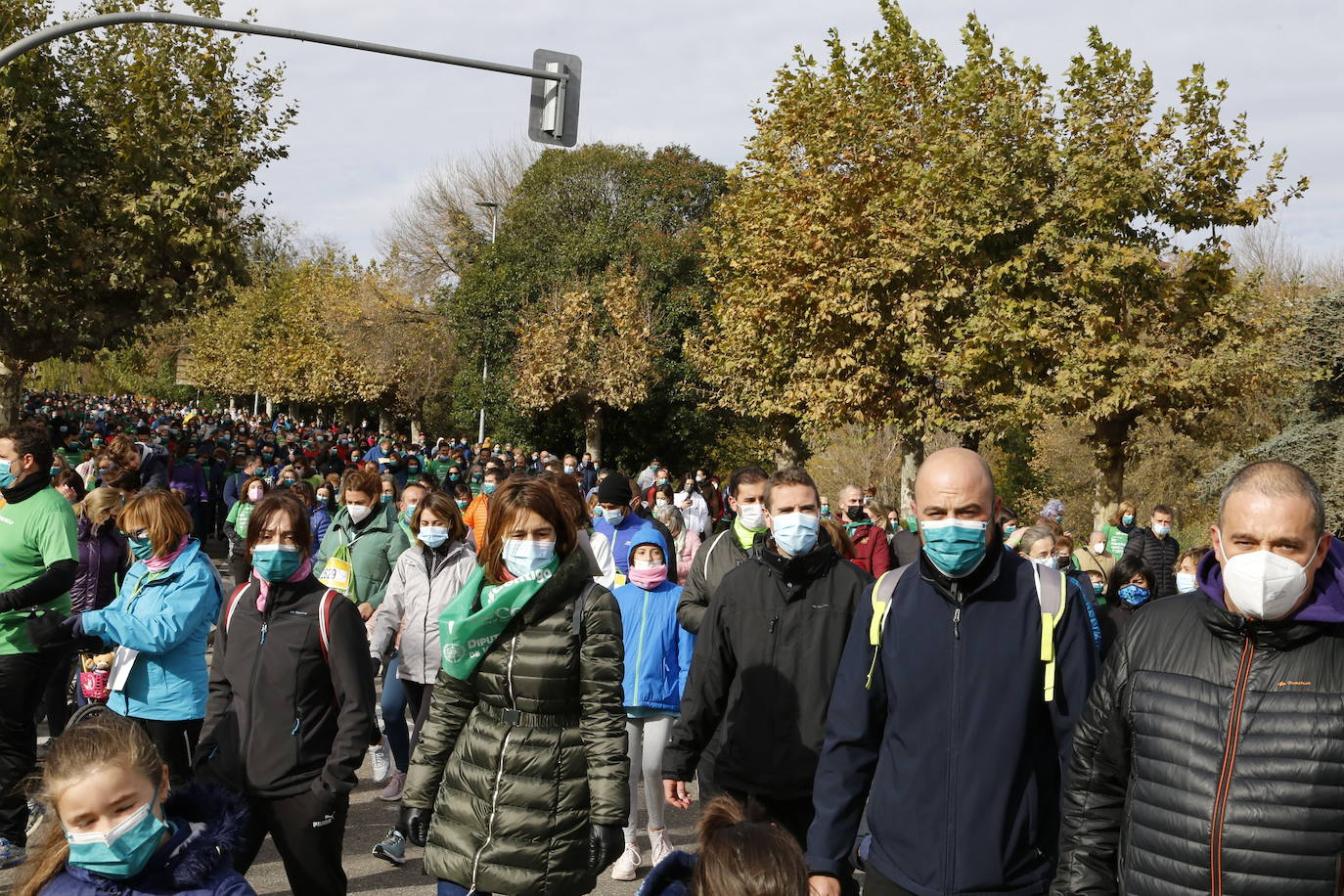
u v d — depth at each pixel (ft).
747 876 7.77
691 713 15.98
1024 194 61.41
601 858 13.11
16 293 63.26
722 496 84.28
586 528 17.02
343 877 15.01
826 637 15.39
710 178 144.15
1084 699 11.75
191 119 67.92
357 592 26.53
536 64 42.04
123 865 8.90
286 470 53.72
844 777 12.43
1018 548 26.00
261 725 14.56
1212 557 9.75
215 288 68.85
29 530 19.40
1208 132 59.11
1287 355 73.67
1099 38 59.77
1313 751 8.95
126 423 116.06
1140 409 60.34
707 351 107.14
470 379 142.41
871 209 68.03
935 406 68.18
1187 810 9.24
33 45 35.50
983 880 11.39
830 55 71.15
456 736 13.69
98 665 20.51
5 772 19.27
